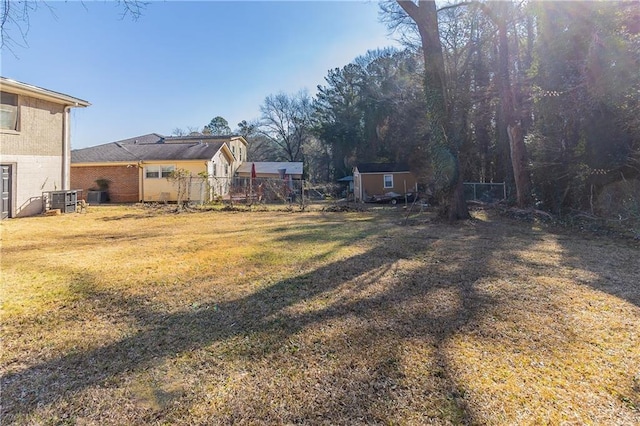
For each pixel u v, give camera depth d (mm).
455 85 15742
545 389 1977
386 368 2225
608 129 8633
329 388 2016
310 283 4121
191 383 2080
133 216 11984
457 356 2367
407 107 22641
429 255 5602
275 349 2504
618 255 5547
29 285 4031
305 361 2326
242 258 5414
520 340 2605
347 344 2566
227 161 22469
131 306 3385
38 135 11844
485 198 15906
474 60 15914
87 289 3895
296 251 5949
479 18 13305
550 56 9648
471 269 4703
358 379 2105
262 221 10672
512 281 4129
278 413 1796
